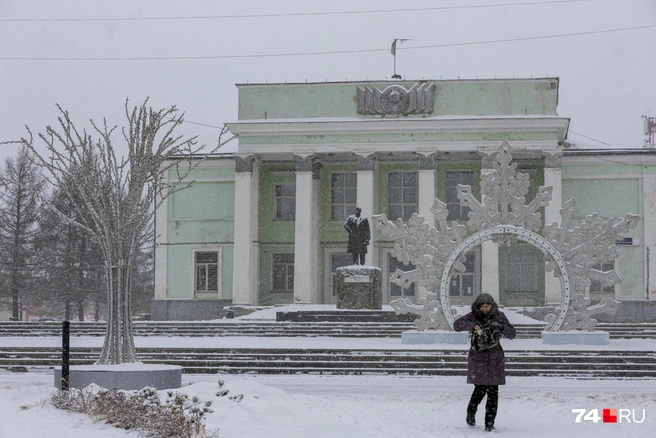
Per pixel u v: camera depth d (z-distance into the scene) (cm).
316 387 1734
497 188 2255
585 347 2117
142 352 2167
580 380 1881
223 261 4850
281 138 4631
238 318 3781
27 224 5553
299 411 1191
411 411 1293
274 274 4906
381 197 4866
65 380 1295
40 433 929
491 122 4438
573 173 4631
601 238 2238
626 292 4506
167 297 4881
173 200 4916
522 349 2056
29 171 5484
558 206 4412
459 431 1074
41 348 2220
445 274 2250
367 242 3419
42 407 1163
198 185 4903
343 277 3319
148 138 1504
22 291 5534
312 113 4622
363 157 4566
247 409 1130
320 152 4591
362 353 2095
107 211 1471
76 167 1487
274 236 4894
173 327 3109
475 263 4741
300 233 4581
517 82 4488
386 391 1656
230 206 4872
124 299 1468
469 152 4534
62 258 5597
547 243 2242
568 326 2244
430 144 4516
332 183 4919
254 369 2023
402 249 2269
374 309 3297
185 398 1138
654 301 4472
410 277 2272
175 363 2070
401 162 4850
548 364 1973
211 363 2066
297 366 2039
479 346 1088
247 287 4606
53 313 6550
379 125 4519
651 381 1869
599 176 4606
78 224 1500
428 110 4522
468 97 4516
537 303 4697
